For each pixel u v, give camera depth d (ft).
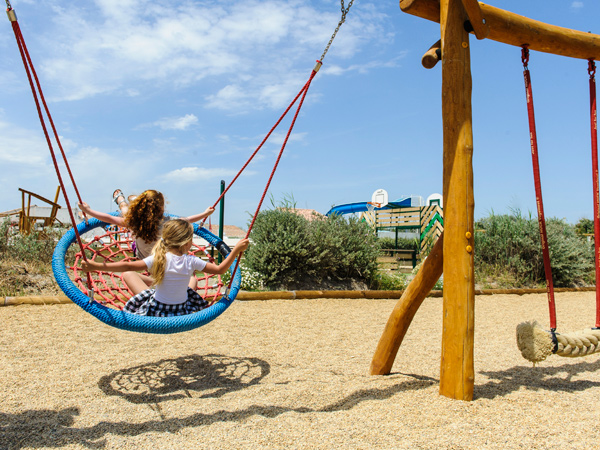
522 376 13.48
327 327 20.22
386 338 13.21
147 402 11.00
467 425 9.42
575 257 37.17
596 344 12.03
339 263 30.91
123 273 13.83
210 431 9.12
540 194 11.93
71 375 12.93
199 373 13.51
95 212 14.11
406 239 63.05
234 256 12.34
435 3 12.18
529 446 8.51
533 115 12.30
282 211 31.42
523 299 30.30
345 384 12.31
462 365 11.02
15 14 8.32
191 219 15.70
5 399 10.86
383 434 8.94
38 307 21.31
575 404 10.85
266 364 14.56
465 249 11.17
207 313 12.11
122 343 16.57
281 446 8.45
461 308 11.11
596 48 13.38
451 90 11.53
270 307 24.09
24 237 32.04
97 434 9.00
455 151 11.43
